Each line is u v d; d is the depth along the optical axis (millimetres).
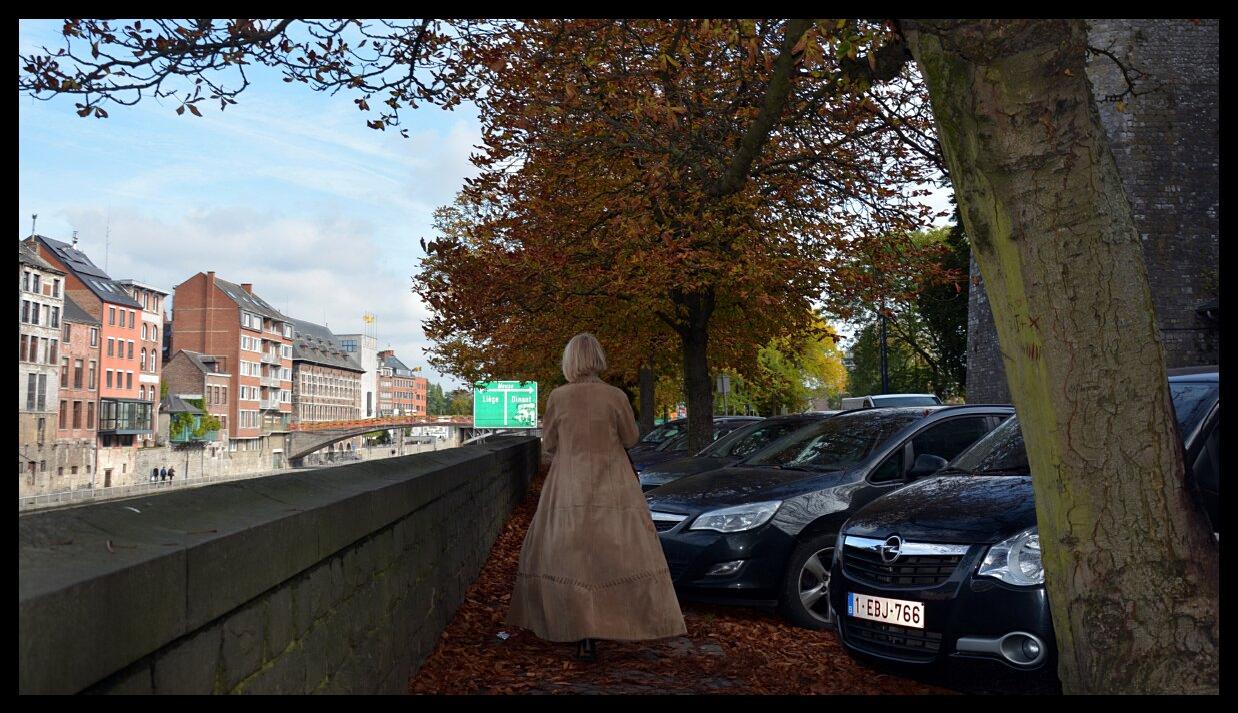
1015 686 4738
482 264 15492
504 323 17031
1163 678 3475
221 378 130500
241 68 6379
